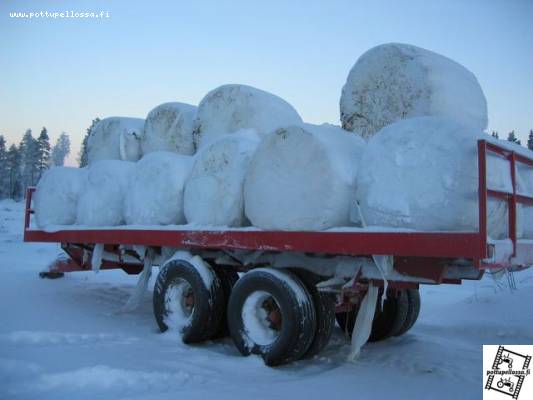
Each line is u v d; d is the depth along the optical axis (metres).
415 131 4.57
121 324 6.96
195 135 7.30
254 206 5.44
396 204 4.48
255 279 5.36
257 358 5.25
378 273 4.89
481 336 7.02
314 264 5.41
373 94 6.16
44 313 7.27
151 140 7.96
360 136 6.25
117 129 8.77
